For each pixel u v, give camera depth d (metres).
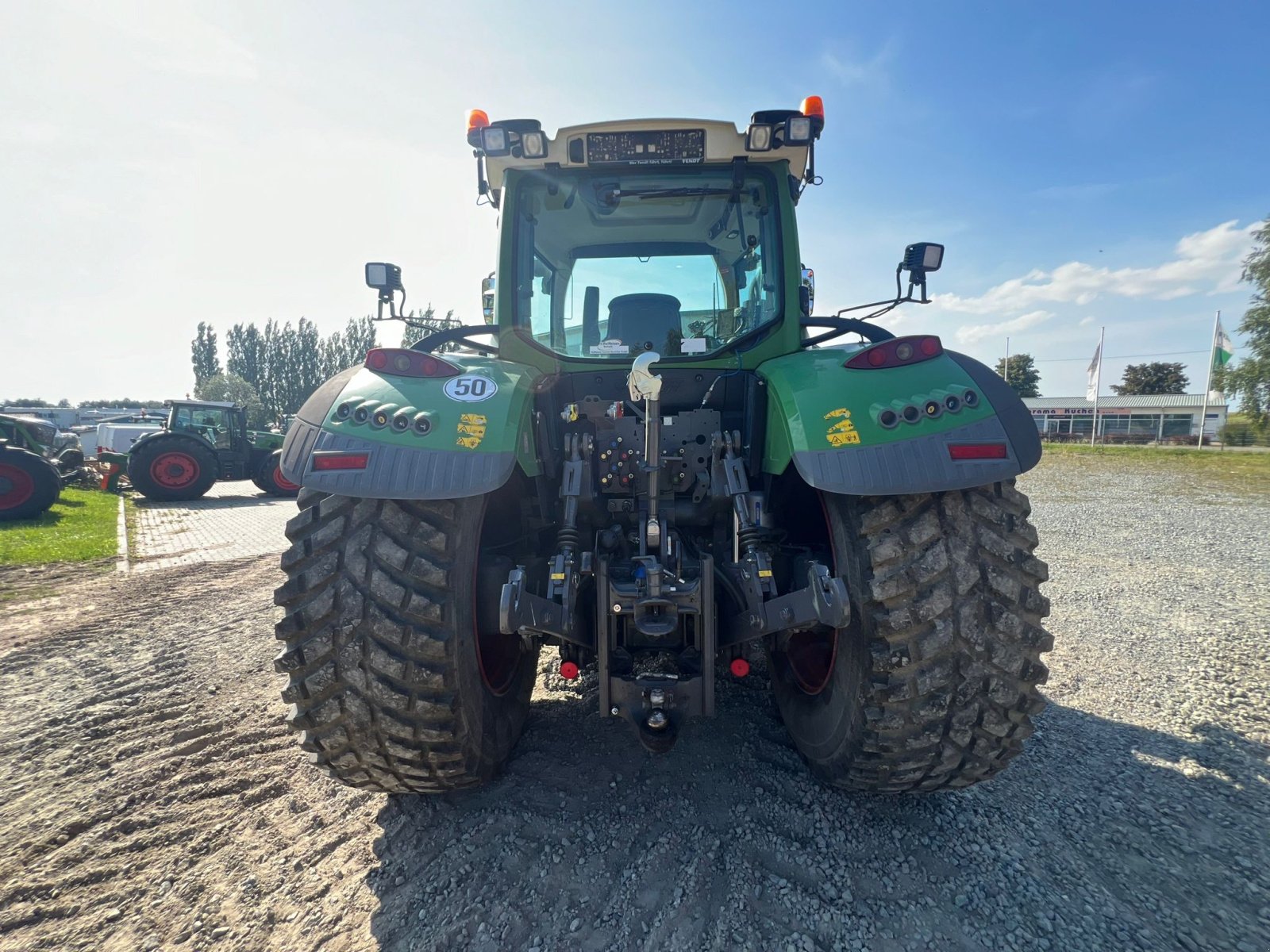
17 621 5.25
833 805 2.33
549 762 2.67
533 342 2.96
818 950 1.73
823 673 2.44
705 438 2.67
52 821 2.46
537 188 3.03
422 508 2.00
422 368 2.16
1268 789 2.46
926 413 1.95
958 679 1.90
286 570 2.00
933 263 2.91
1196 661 3.75
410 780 2.15
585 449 2.54
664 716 2.08
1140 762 2.66
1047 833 2.20
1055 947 1.74
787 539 2.72
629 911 1.89
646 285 3.28
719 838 2.17
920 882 1.96
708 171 2.97
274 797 2.57
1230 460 20.47
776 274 2.91
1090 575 5.86
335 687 1.96
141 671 4.04
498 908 1.91
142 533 10.02
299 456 2.02
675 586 2.09
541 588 2.31
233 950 1.83
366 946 1.82
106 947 1.85
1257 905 1.89
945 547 1.91
